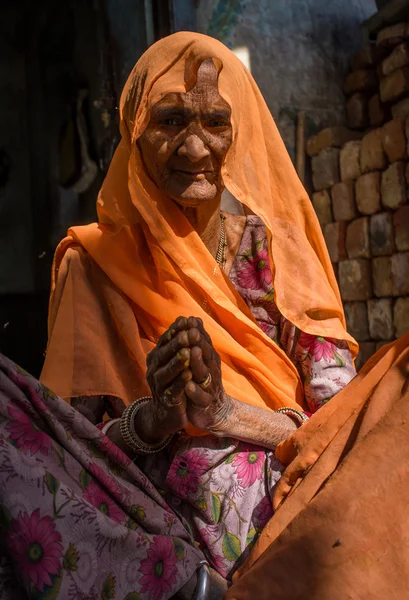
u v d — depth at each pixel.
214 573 1.41
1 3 8.31
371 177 4.69
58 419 1.32
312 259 1.94
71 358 1.77
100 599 1.18
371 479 1.19
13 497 1.11
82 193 7.19
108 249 1.85
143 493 1.39
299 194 2.00
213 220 1.92
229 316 1.83
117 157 1.97
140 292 1.80
